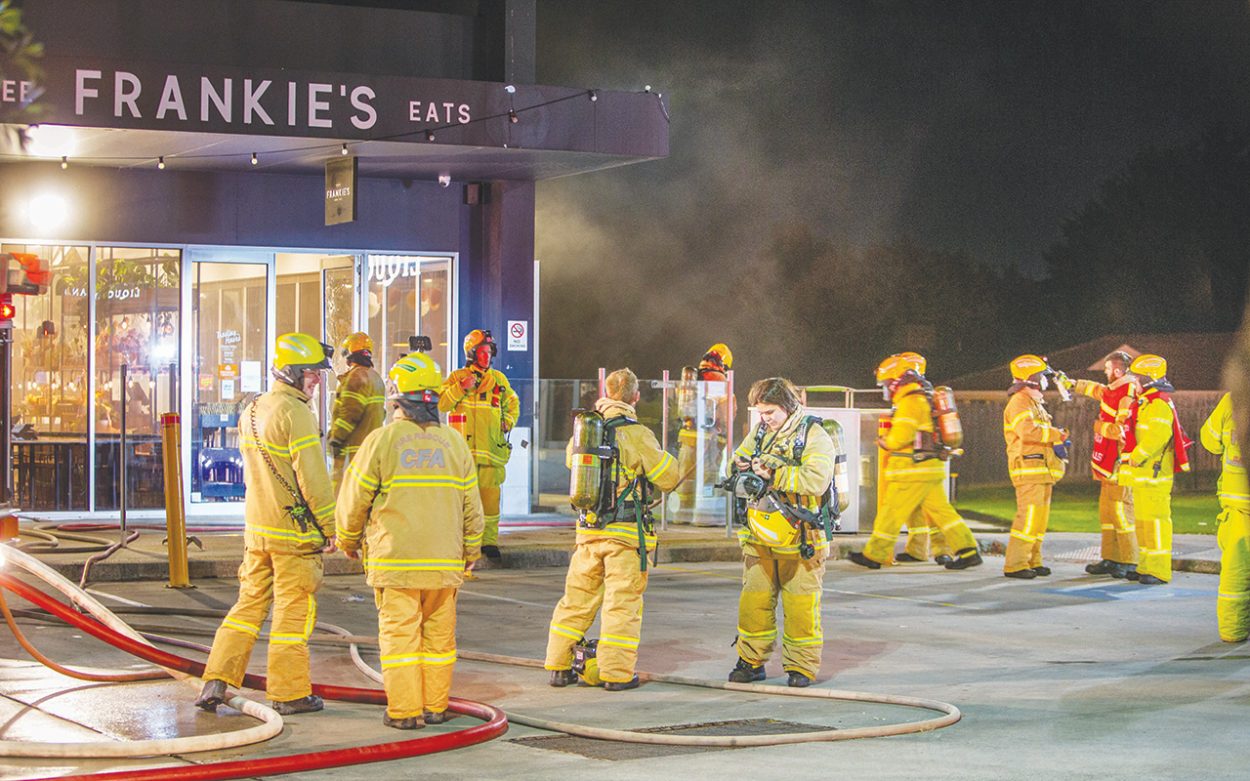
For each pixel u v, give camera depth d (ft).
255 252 57.98
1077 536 55.52
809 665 27.91
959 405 96.02
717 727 24.25
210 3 56.54
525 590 42.65
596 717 25.17
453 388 46.83
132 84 47.91
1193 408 97.50
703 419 56.80
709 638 34.37
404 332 60.29
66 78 47.19
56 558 44.14
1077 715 25.02
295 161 55.21
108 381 56.29
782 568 27.94
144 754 21.18
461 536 23.97
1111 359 45.39
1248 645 33.94
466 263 60.75
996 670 30.50
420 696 23.50
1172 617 38.29
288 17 57.57
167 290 56.95
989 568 48.26
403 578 23.24
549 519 58.65
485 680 28.78
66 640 32.01
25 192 54.75
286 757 20.65
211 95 48.73
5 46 28.19
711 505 56.80
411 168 57.36
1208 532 63.26
